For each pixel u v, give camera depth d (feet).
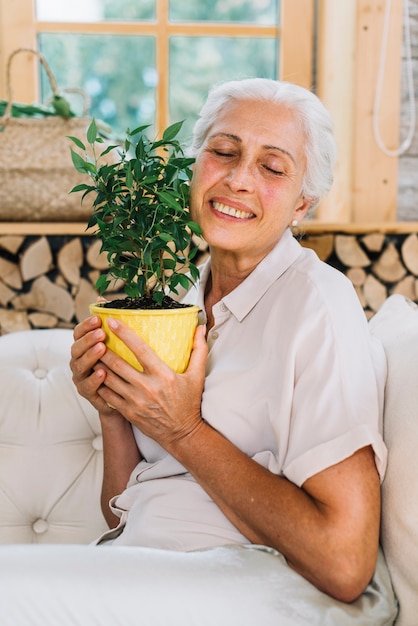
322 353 3.66
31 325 6.79
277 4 8.46
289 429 3.68
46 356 5.46
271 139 3.96
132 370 3.67
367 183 7.48
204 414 3.89
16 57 8.25
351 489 3.42
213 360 4.07
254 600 3.19
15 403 5.21
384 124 7.40
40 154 6.62
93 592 3.06
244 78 4.41
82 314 6.76
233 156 4.05
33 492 5.13
